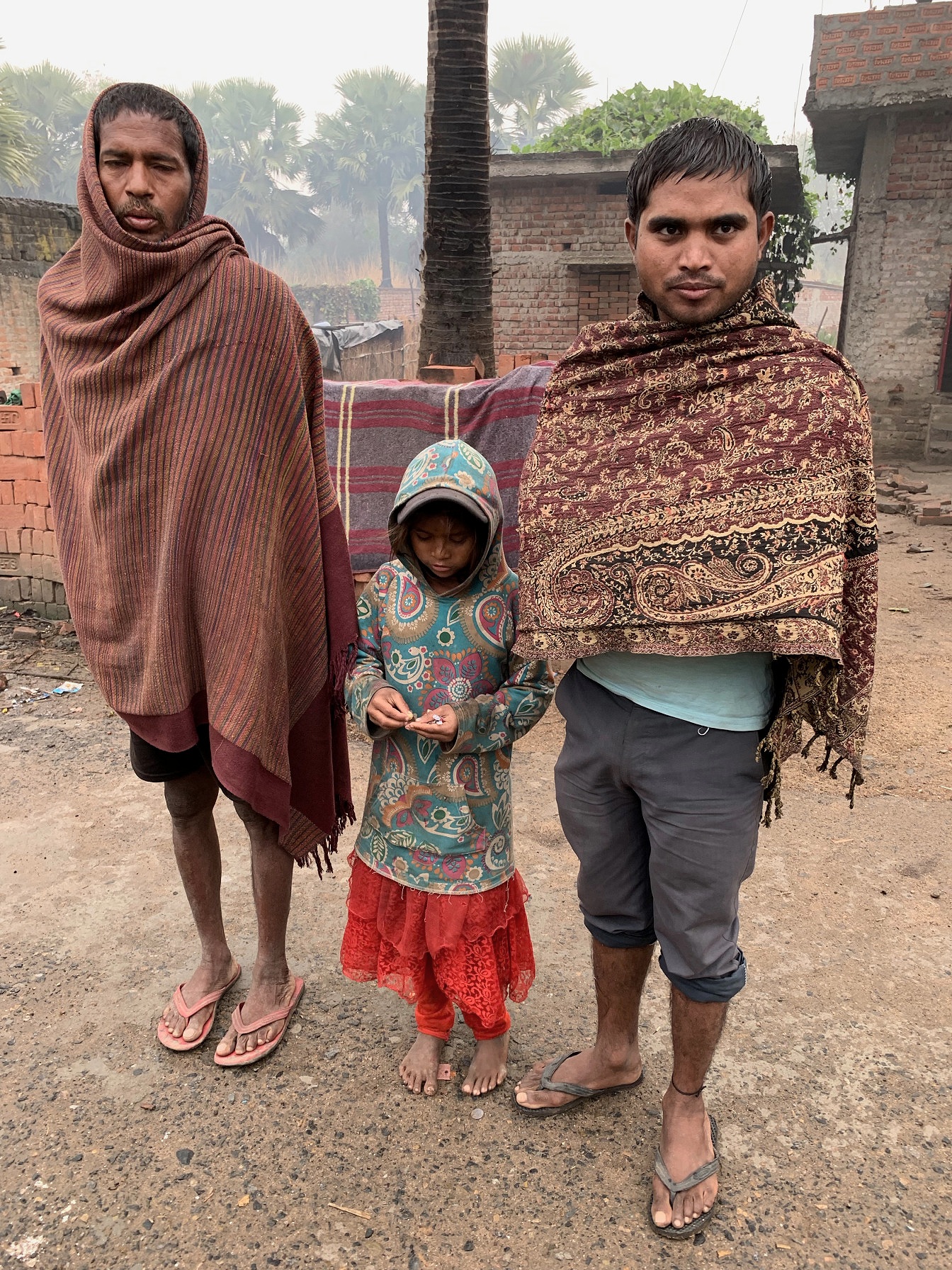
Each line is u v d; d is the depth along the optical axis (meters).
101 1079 2.25
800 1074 2.27
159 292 1.91
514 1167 2.01
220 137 64.50
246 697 2.02
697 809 1.70
